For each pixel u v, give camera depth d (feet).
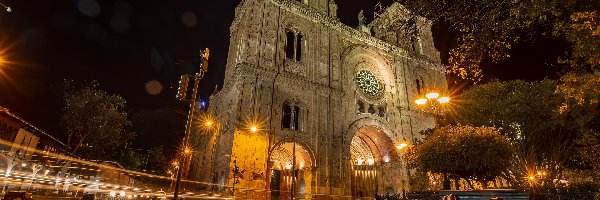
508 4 36.14
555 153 81.66
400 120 134.00
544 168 81.61
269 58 108.88
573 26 34.65
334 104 116.57
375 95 134.41
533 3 34.06
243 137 93.20
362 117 123.65
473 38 39.68
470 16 38.06
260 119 98.02
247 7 118.32
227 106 112.88
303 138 104.42
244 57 104.78
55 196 64.49
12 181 62.28
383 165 133.08
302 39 123.24
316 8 134.41
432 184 86.02
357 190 134.62
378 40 143.54
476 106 93.97
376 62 141.38
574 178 91.04
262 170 92.12
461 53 42.14
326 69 121.39
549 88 82.99
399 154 125.29
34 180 66.95
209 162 120.98
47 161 100.63
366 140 136.26
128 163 169.58
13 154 85.61
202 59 47.88
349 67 130.21
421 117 140.26
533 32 38.47
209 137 130.82
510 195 41.63
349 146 114.32
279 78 107.55
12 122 89.61
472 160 56.18
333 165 106.52
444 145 59.26
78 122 120.06
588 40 37.42
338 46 130.31
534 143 83.41
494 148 56.65
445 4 38.88
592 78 38.45
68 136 119.24
